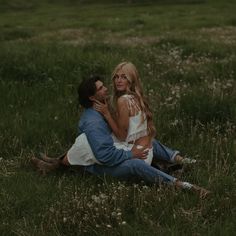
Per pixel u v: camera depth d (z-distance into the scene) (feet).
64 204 21.35
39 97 36.14
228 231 19.02
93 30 95.45
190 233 19.16
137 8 164.35
